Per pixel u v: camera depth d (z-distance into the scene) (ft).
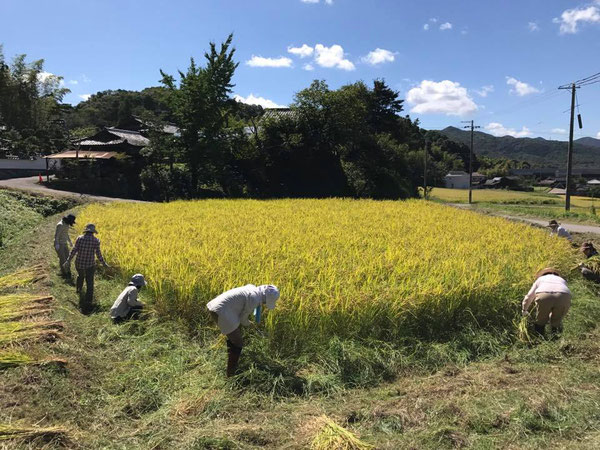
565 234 41.55
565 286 21.34
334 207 72.54
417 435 13.52
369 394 16.49
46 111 184.55
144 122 130.52
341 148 157.38
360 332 20.66
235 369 17.12
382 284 23.39
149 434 13.51
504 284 24.58
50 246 43.80
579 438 13.32
